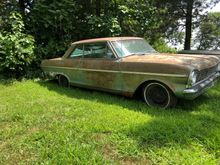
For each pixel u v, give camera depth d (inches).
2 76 339.0
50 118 197.8
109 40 244.4
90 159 137.0
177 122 176.2
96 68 248.8
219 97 237.1
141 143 151.5
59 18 359.9
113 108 213.5
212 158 135.3
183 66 193.2
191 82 191.5
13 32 339.9
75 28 400.5
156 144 150.3
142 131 164.4
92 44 256.7
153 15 432.8
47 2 371.6
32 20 369.1
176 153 138.9
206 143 148.1
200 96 239.3
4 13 372.5
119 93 236.4
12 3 390.3
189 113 197.0
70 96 258.2
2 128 183.5
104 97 245.3
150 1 452.4
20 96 259.3
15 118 198.8
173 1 500.4
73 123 183.2
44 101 239.6
